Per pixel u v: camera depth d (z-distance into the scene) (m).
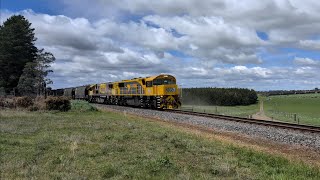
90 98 69.69
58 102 37.47
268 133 19.28
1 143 15.09
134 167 10.93
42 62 71.19
